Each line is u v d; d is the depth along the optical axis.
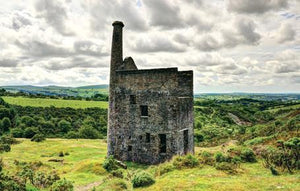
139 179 17.31
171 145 27.14
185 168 20.27
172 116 27.20
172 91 27.33
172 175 18.52
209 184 15.38
